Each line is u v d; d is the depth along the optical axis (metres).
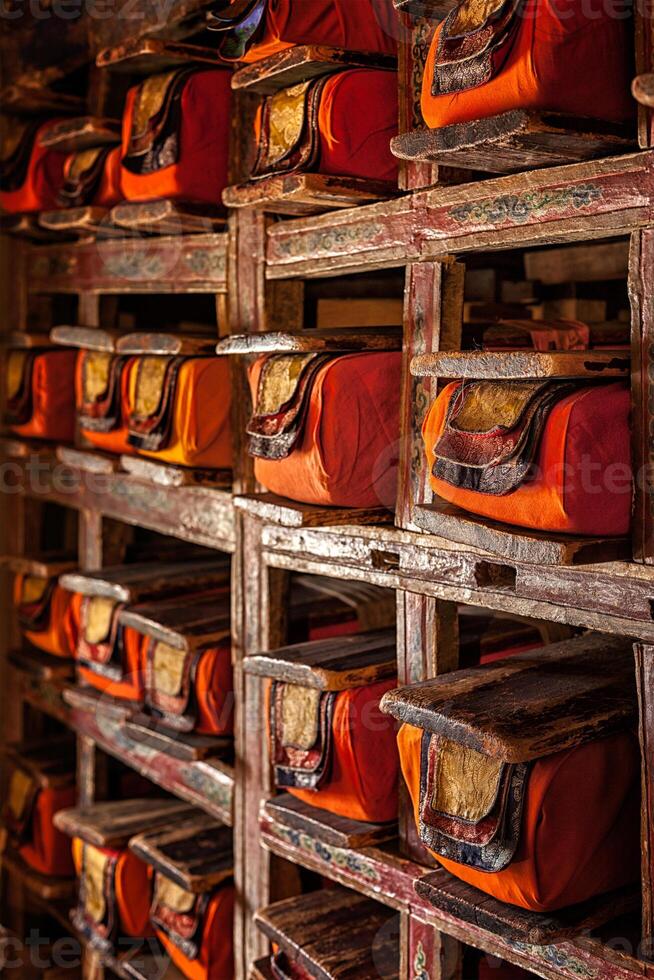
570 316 2.16
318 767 1.77
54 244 2.65
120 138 2.29
